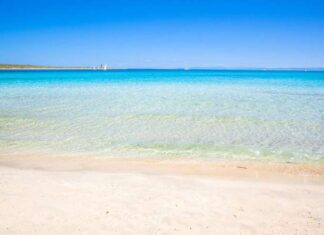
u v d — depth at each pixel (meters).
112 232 4.38
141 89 31.47
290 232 4.49
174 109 17.17
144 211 5.07
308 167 7.70
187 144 9.91
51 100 21.17
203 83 42.91
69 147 9.50
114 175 6.97
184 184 6.42
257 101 20.81
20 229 4.39
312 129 11.99
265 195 5.87
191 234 4.37
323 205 5.44
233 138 10.66
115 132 11.54
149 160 8.25
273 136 10.94
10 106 18.08
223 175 7.09
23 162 7.96
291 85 38.56
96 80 49.59
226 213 5.06
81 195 5.70
